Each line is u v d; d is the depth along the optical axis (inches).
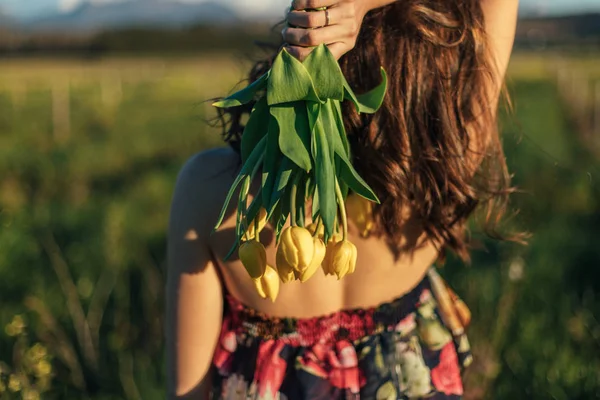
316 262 40.6
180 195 53.0
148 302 169.9
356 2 43.3
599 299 189.0
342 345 54.6
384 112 50.6
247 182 42.6
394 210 52.4
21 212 286.4
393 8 52.4
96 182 449.1
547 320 159.9
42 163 464.4
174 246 53.5
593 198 301.3
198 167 52.7
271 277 42.7
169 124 860.6
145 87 1705.2
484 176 59.9
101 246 210.2
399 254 55.4
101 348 153.8
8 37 3983.8
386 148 50.9
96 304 168.2
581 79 1407.5
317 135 41.0
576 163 435.8
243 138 44.1
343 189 46.8
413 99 51.1
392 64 50.7
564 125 783.1
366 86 50.9
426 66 51.3
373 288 55.2
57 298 181.5
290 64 39.6
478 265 194.9
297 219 42.7
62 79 2014.0
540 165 335.0
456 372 58.0
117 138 724.7
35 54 4042.8
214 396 55.7
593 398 134.3
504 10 56.9
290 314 54.4
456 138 52.1
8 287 191.8
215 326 55.9
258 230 43.0
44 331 143.3
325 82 39.8
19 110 1038.4
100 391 134.3
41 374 93.2
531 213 269.1
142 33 4392.2
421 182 52.7
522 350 145.3
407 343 56.1
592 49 2447.1
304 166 40.1
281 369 54.2
